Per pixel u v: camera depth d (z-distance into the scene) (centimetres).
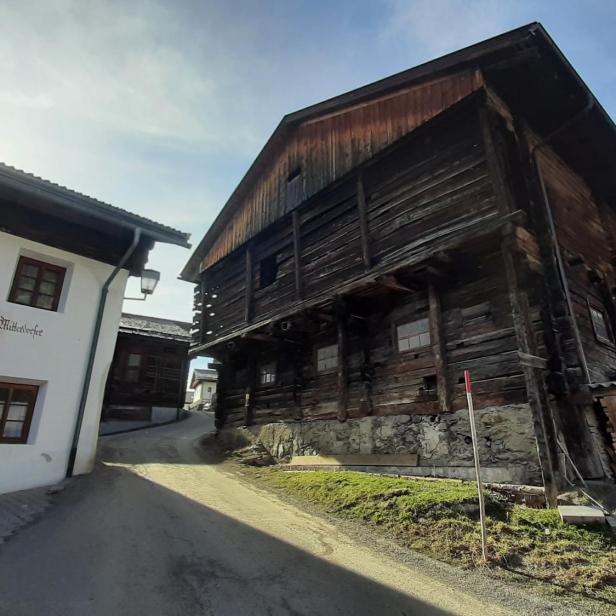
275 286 1335
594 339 947
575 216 1076
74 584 410
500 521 594
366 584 443
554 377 763
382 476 860
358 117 1145
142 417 2281
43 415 830
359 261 1069
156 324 2638
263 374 1427
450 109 927
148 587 412
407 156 1023
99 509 657
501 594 430
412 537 570
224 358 1585
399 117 1026
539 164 970
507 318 819
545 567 485
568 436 743
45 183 834
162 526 588
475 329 860
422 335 959
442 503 625
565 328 802
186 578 436
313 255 1213
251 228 1487
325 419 1131
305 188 1274
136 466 1046
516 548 521
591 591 438
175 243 998
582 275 1009
